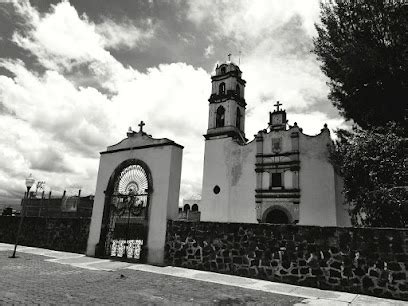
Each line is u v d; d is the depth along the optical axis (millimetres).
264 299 6324
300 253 8195
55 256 11547
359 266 7418
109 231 12000
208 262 9508
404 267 6922
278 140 23500
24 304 5141
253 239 8969
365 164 11023
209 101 28406
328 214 19953
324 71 14758
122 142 12773
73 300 5570
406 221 10328
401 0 11781
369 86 12820
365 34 12688
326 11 14289
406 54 11711
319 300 6453
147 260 10492
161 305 5531
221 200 24609
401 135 11359
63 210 25062
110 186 12305
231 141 25703
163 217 10602
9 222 16047
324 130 21875
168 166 10984
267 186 22828
